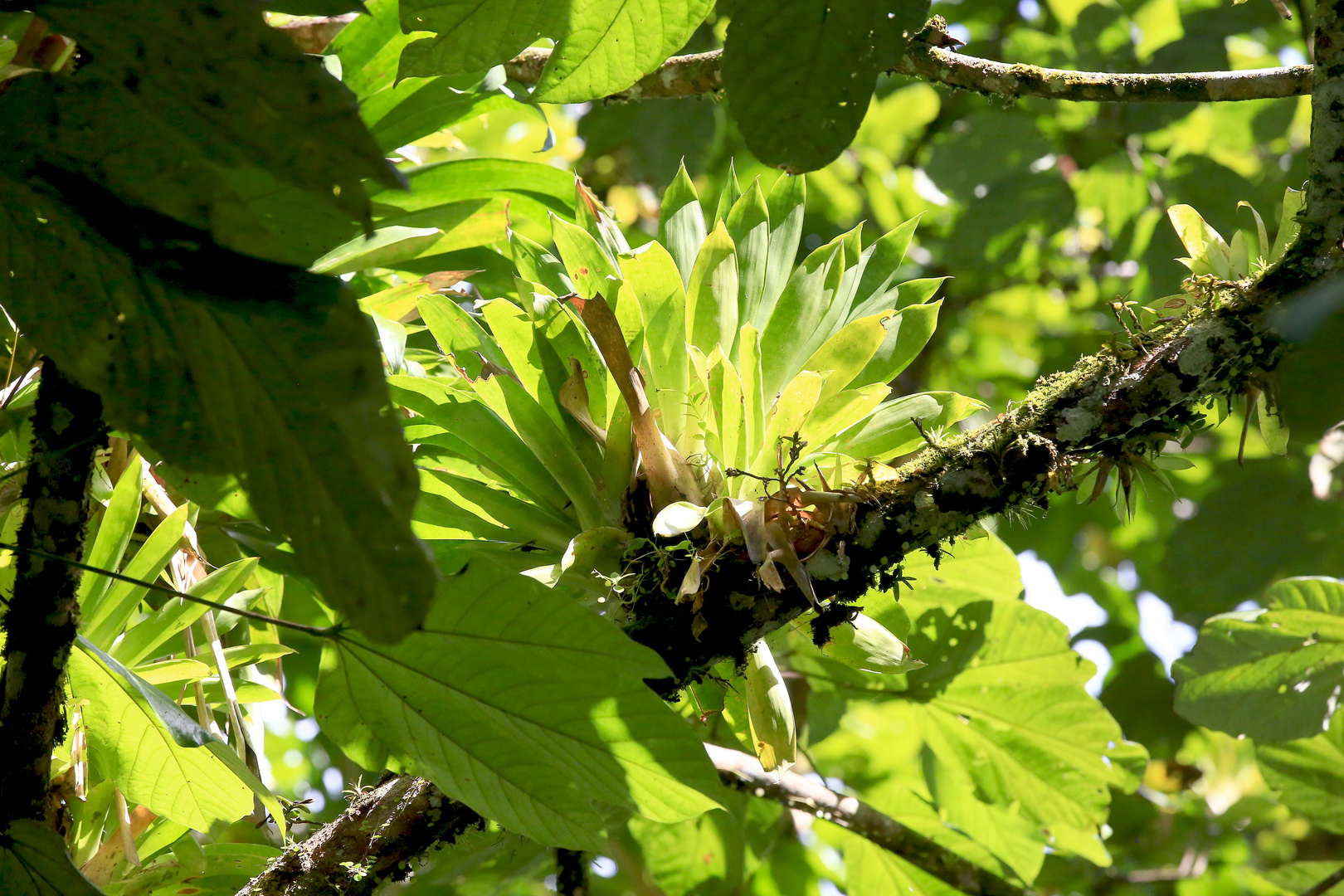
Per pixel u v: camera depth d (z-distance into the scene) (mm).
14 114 4824
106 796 5340
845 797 5977
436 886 6793
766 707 5254
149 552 5336
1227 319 5145
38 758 5078
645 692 5047
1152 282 7664
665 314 5348
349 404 4859
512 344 5344
